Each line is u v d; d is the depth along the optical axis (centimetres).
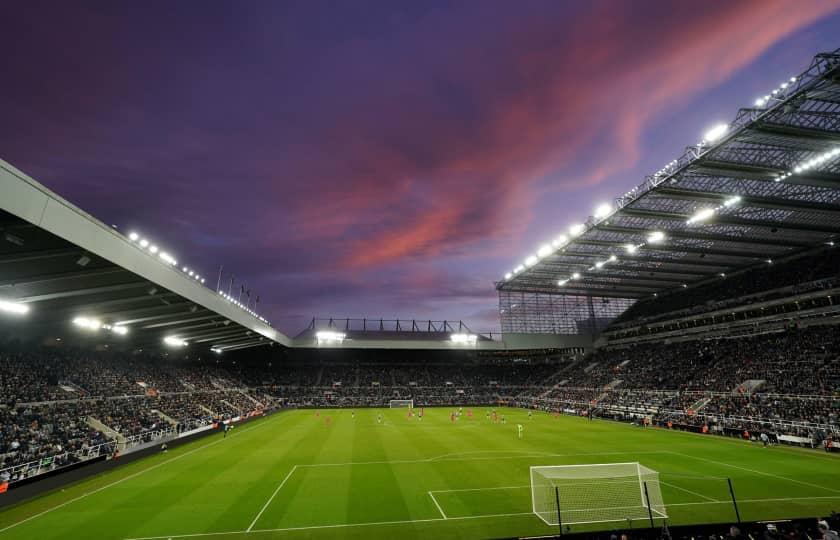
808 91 2509
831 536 1270
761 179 3509
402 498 2039
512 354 10431
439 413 6888
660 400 5616
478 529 1653
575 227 5203
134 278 2991
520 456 3088
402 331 9825
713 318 6600
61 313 3550
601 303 9412
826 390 4047
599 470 2483
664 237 5012
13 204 1741
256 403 7062
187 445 3619
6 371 3506
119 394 4438
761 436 3556
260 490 2184
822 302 5125
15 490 1966
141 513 1841
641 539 1464
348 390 8819
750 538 1352
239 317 5141
